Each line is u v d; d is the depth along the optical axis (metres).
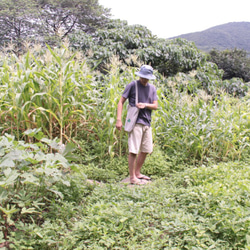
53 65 4.97
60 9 26.00
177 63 10.23
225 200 2.75
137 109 3.88
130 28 10.68
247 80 25.91
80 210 2.83
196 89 8.84
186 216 2.61
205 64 11.20
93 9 26.70
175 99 6.45
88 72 5.91
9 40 19.56
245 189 3.00
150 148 4.13
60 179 2.68
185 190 3.18
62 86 4.43
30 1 23.05
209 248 2.14
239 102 6.47
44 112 4.46
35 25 22.31
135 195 3.10
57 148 2.93
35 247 2.20
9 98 4.66
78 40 9.20
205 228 2.43
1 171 2.41
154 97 4.06
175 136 5.54
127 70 6.41
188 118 5.44
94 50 8.89
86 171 4.15
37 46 4.96
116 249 2.27
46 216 2.64
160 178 4.20
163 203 2.97
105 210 2.56
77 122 5.28
